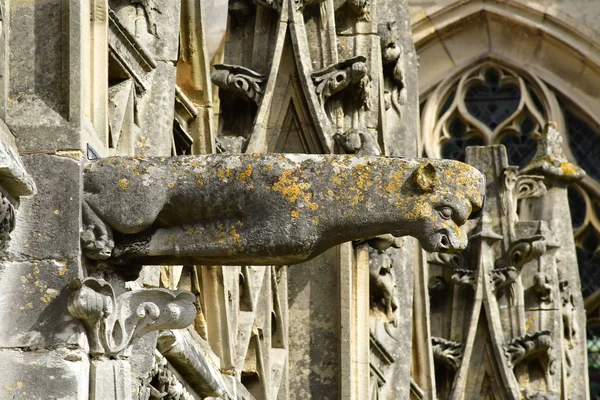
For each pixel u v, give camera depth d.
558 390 35.16
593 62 50.09
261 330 20.30
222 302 18.64
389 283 24.66
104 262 13.59
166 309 13.69
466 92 51.00
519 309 35.09
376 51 22.12
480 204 13.48
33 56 13.69
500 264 35.06
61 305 13.20
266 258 13.58
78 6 13.71
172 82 16.78
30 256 13.28
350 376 21.31
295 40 21.28
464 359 33.03
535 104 50.69
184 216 13.64
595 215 49.84
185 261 13.75
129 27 16.72
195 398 17.08
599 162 50.06
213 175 13.60
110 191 13.54
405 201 13.38
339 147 21.22
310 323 21.48
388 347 24.61
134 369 13.79
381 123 21.98
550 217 39.47
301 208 13.46
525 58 50.91
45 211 13.37
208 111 18.73
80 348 13.16
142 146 16.34
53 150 13.47
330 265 21.59
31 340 13.12
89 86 13.95
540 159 39.88
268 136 21.03
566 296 38.22
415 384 26.77
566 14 50.34
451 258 33.91
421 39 50.88
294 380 21.34
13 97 13.62
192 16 18.69
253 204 13.54
